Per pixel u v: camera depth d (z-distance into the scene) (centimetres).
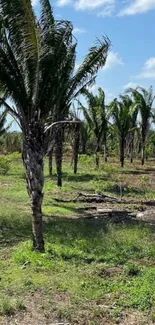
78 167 3541
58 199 1848
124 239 1105
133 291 730
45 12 986
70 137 3225
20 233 1185
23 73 947
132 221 1468
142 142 4084
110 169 2997
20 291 733
